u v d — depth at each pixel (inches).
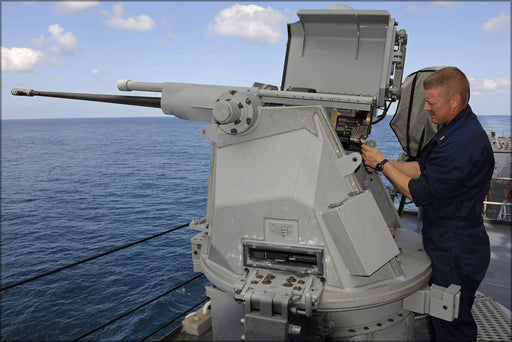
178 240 1283.2
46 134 7495.1
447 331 72.9
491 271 188.4
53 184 2652.6
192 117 81.9
